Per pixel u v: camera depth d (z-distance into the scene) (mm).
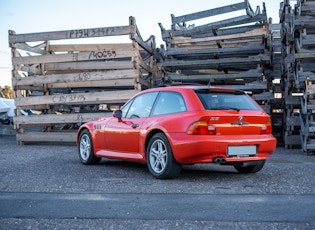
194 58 12961
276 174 6633
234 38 12477
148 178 6230
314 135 10383
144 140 6461
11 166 7680
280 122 12570
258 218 3910
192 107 5898
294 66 10617
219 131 5742
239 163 6004
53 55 12438
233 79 12602
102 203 4582
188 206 4398
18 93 12984
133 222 3830
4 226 3758
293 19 10000
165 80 12711
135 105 7078
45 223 3838
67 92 13539
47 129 13531
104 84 12250
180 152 5777
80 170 7133
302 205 4418
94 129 7730
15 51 13008
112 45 12531
